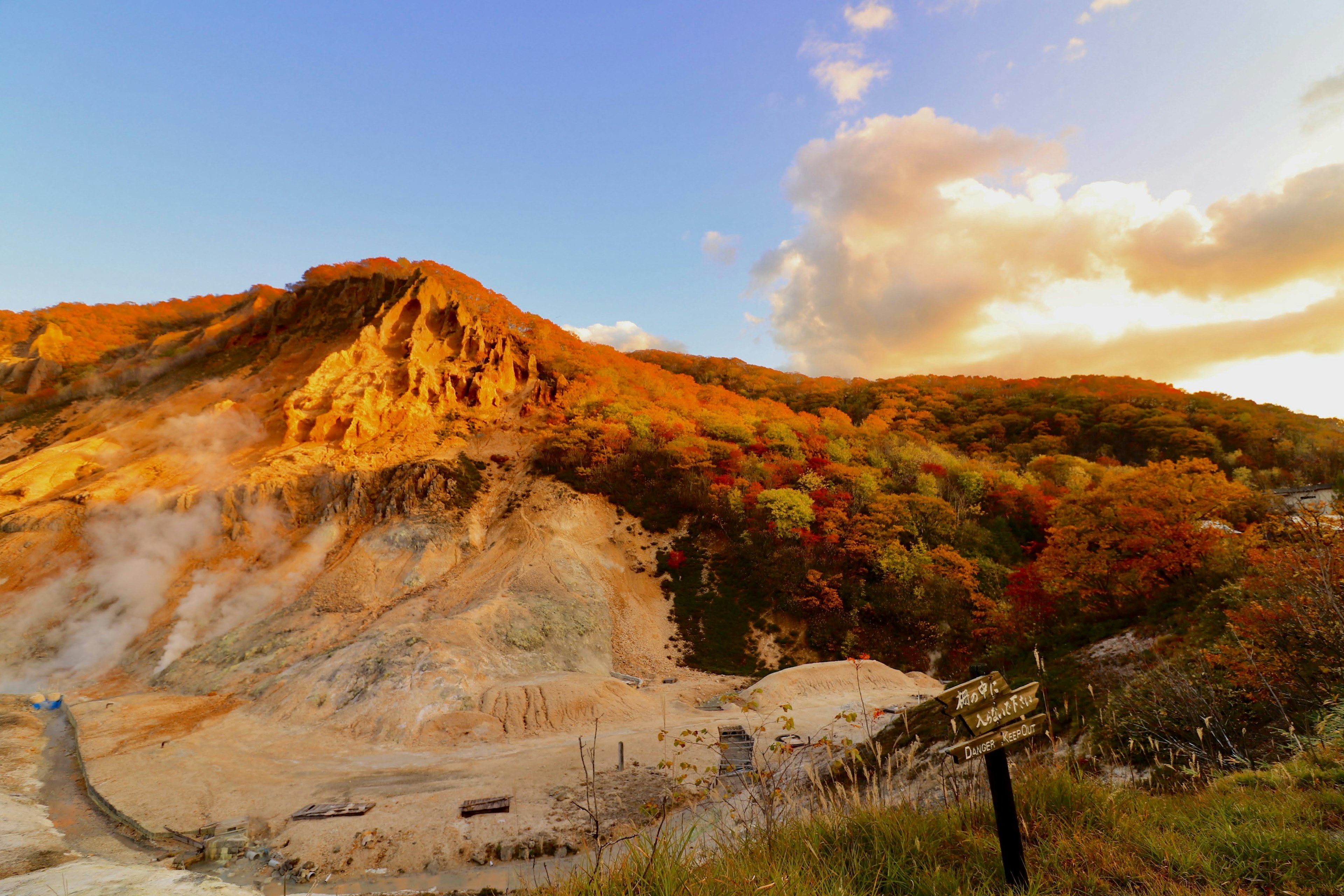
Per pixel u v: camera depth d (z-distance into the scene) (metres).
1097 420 100.19
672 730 28.70
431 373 77.50
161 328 115.06
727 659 47.16
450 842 18.28
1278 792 5.19
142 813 21.31
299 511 56.91
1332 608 8.11
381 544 52.78
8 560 49.28
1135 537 24.00
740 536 58.84
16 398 83.62
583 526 59.72
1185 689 8.71
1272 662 8.47
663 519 62.91
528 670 39.50
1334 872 3.58
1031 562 55.41
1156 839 4.26
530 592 47.81
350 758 27.98
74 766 27.20
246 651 41.06
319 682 35.03
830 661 45.72
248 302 105.25
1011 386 132.12
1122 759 8.59
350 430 65.00
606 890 3.99
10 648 42.28
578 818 19.19
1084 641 16.77
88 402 81.44
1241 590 11.51
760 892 3.76
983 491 65.50
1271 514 18.98
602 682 36.38
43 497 58.41
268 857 18.44
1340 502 11.27
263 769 26.25
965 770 6.27
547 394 83.00
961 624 47.28
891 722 14.23
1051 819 4.81
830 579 51.47
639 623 50.28
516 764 24.97
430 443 68.56
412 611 44.78
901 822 4.93
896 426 105.56
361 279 94.56
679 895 3.81
